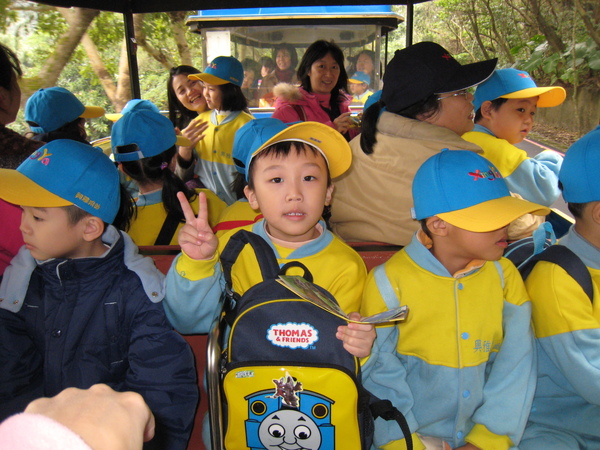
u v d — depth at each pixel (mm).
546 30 5898
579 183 1533
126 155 2248
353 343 1250
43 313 1474
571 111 4762
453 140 1947
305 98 3887
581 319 1470
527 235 2219
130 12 4055
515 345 1501
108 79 8547
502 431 1460
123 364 1507
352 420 1249
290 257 1496
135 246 1578
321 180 1469
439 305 1477
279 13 4992
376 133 2109
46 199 1370
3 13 6992
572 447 1527
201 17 5047
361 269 1569
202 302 1395
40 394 1520
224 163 3688
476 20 7754
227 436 1297
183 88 4070
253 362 1245
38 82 7402
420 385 1513
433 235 1508
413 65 2045
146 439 629
